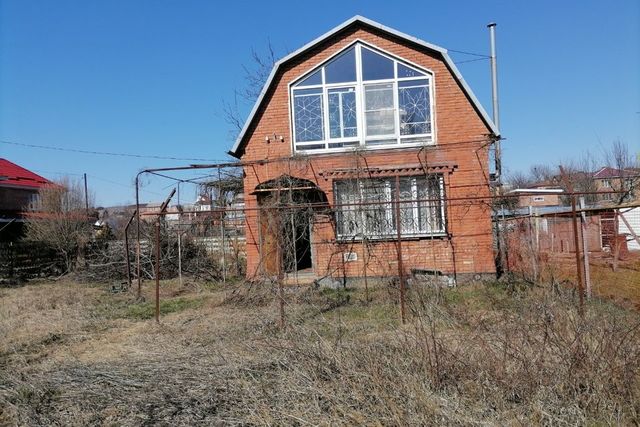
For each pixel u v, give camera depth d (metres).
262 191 13.38
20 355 7.66
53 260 22.03
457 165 13.28
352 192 13.64
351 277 13.43
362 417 4.35
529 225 12.02
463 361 5.04
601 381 4.49
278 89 14.07
